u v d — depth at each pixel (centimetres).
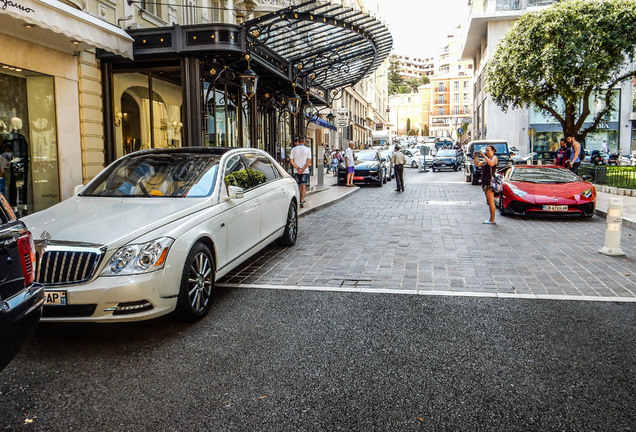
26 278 299
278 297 569
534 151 3800
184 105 1145
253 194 670
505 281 624
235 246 596
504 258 755
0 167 952
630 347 416
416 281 629
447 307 525
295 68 1517
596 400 331
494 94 2331
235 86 1440
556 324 471
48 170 1044
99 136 1170
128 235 442
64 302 412
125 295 419
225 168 625
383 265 718
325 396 340
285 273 677
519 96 2231
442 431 297
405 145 7606
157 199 556
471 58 5366
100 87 1176
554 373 371
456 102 12162
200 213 522
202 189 576
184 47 1105
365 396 340
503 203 1203
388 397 338
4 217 293
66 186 1069
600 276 643
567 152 1441
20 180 991
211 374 377
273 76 1439
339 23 1190
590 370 375
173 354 415
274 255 791
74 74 1085
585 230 999
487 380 361
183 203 534
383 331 458
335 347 423
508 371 375
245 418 314
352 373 374
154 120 1212
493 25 3825
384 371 377
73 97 1087
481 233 975
